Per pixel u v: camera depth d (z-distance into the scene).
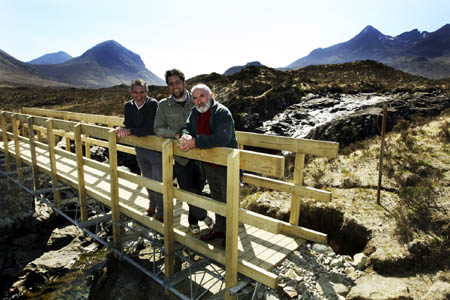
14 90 56.62
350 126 13.20
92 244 7.50
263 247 3.56
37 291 6.05
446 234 4.79
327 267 4.64
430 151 8.22
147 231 4.82
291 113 18.45
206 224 3.91
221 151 2.85
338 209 6.04
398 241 4.83
